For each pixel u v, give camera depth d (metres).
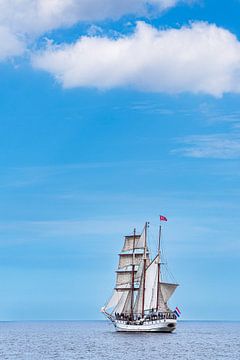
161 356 170.88
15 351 190.25
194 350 191.25
